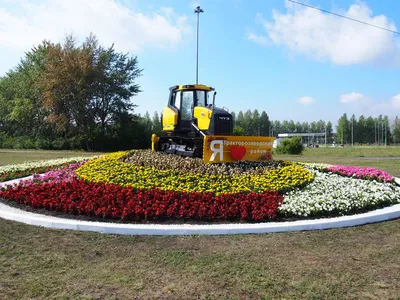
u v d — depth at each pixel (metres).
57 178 10.10
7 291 3.92
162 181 8.80
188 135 11.88
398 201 8.40
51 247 5.30
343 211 7.18
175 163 10.18
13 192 8.28
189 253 5.05
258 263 4.71
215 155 10.13
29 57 39.84
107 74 37.25
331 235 5.93
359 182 9.86
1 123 43.88
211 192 7.96
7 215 6.87
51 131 38.66
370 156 27.06
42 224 6.36
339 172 11.72
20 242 5.50
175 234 5.88
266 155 11.26
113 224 6.22
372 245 5.45
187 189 8.11
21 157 22.39
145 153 12.48
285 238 5.74
